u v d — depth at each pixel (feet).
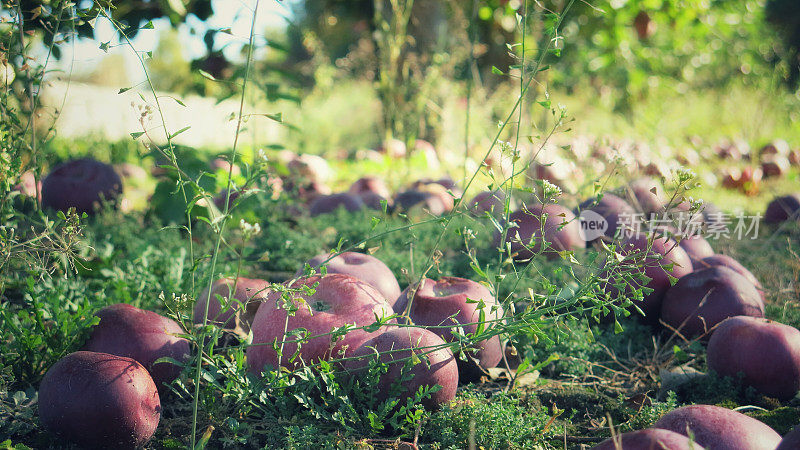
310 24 40.16
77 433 7.66
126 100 37.09
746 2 43.62
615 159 16.30
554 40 9.11
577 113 41.88
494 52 34.60
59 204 18.99
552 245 14.48
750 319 9.93
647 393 9.78
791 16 56.59
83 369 7.81
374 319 8.89
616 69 42.91
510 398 9.06
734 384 9.80
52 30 10.33
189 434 8.40
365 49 32.71
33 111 10.18
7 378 9.04
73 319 9.05
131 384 7.84
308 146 41.24
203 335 7.34
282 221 18.83
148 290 11.85
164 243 15.44
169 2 15.25
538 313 8.23
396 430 8.23
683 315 11.44
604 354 11.41
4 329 9.56
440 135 32.50
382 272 11.00
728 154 31.09
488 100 30.32
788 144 35.58
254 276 14.29
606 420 9.09
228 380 8.29
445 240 16.89
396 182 27.91
